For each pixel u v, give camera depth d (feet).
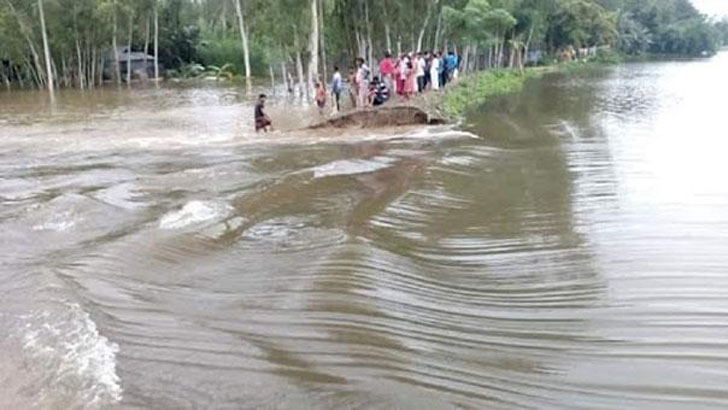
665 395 20.27
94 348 21.97
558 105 107.76
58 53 199.00
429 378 20.79
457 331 24.43
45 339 22.57
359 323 24.58
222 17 270.67
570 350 23.18
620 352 23.04
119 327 23.75
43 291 26.84
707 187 46.29
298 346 22.59
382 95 86.94
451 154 59.98
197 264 30.86
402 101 85.66
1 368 20.74
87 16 196.65
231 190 45.65
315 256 31.78
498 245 34.83
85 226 36.94
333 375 20.62
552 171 53.16
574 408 19.45
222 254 32.27
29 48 195.11
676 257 32.40
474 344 23.41
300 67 114.42
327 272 29.50
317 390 19.66
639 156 58.75
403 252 33.27
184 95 153.28
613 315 26.07
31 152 66.13
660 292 28.25
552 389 20.49
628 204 42.39
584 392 20.38
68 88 196.44
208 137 74.54
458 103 98.63
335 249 32.68
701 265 31.17
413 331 24.21
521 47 213.66
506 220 39.34
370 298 26.86
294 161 57.31
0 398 19.10
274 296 26.94
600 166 54.65
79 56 196.65
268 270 29.94
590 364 22.17
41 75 195.11
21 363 21.03
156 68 225.15
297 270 29.89
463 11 153.99
